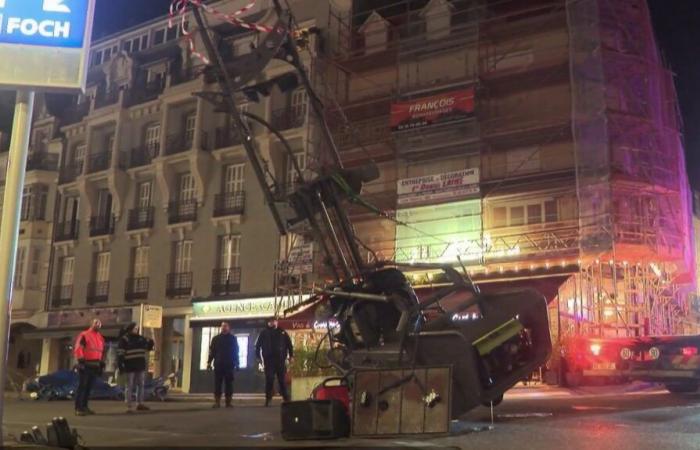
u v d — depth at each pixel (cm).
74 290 3412
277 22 895
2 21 622
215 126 3050
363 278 821
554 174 2277
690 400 1055
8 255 591
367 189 2662
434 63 2631
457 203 2452
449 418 650
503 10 2611
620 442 585
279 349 1256
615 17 2322
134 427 853
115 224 3316
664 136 2294
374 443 625
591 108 2222
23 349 3556
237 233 2922
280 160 2803
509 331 736
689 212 2567
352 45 2862
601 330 1994
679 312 2430
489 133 2430
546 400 1114
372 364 753
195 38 3155
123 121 3366
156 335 3017
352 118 2722
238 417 976
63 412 1180
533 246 2264
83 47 632
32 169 3647
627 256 2142
